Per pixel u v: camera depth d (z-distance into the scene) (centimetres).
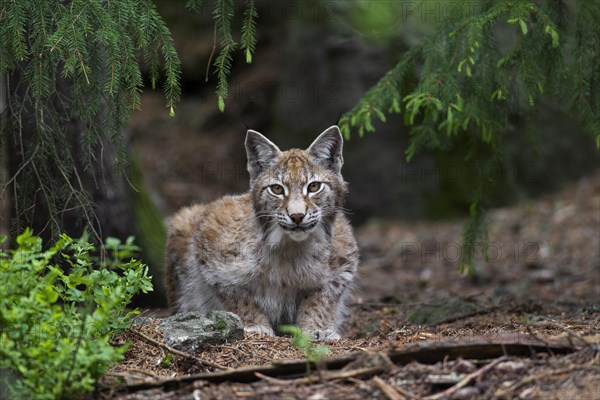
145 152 2552
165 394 722
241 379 740
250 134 1088
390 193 2355
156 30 909
